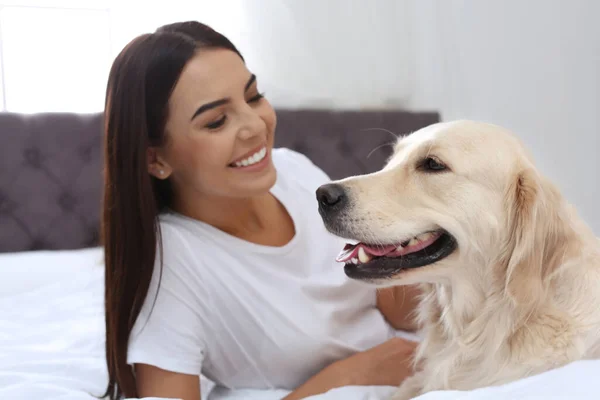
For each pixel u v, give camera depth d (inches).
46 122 93.4
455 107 110.4
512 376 40.4
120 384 45.8
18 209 92.0
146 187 45.1
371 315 56.2
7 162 91.3
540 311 40.2
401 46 107.3
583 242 42.1
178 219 51.3
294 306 49.2
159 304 45.9
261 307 48.5
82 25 100.0
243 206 51.0
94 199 94.7
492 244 43.0
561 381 29.4
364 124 103.3
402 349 50.8
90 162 94.8
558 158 113.3
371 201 44.0
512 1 108.2
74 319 67.1
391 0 105.2
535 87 111.2
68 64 100.2
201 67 44.4
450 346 46.1
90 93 101.6
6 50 97.6
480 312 44.1
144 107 44.9
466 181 42.8
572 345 38.5
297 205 55.1
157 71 44.6
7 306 71.8
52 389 43.0
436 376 44.5
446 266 44.4
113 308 45.5
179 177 49.6
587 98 112.0
